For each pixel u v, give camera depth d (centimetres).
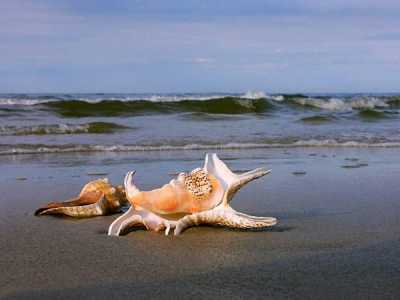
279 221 82
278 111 382
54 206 88
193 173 76
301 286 59
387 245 72
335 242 73
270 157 150
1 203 94
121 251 69
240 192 102
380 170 128
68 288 59
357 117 304
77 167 131
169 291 58
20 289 59
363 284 60
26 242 73
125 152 160
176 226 74
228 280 61
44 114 299
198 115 307
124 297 57
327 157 152
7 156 150
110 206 87
